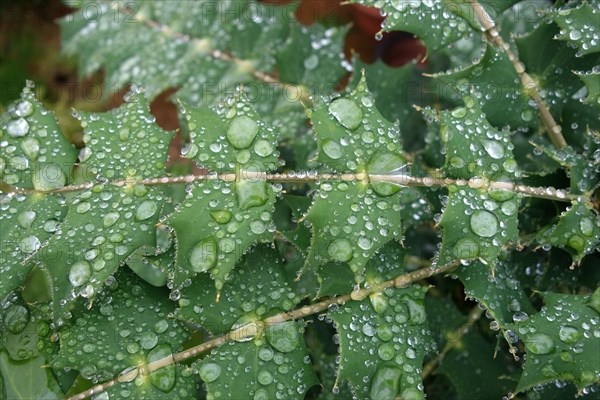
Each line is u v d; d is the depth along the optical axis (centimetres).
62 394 64
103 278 60
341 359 62
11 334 64
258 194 62
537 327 61
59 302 61
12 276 62
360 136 62
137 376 62
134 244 61
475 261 64
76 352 63
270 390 62
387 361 63
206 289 63
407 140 78
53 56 127
